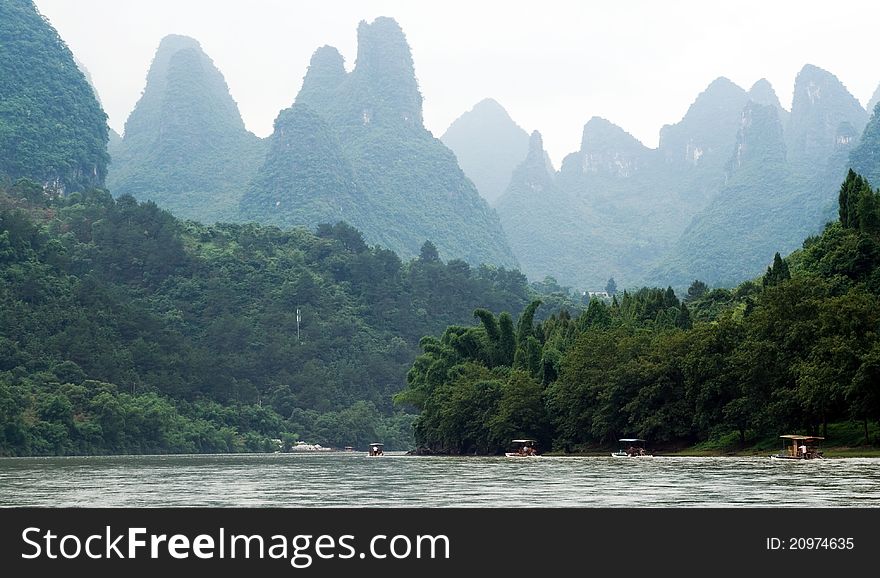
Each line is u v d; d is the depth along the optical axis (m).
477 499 59.22
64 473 106.88
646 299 172.75
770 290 105.25
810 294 103.94
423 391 167.12
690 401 110.62
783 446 102.75
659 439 114.94
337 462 144.75
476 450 149.12
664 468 86.81
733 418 106.19
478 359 163.38
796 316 101.75
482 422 142.75
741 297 175.50
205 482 84.88
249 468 121.00
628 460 107.12
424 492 66.12
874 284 111.69
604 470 86.75
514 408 133.62
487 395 142.38
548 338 165.50
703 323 119.00
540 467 96.81
